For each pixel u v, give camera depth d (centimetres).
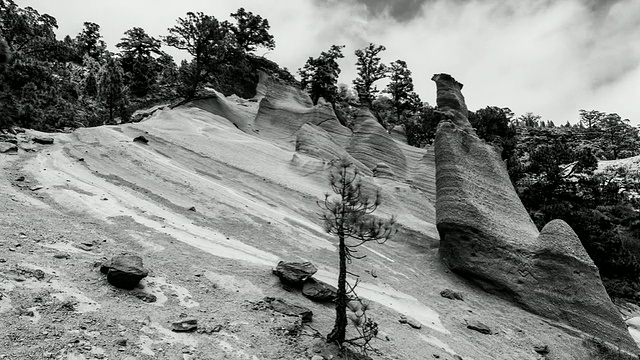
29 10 5684
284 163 3619
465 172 2848
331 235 2441
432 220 3284
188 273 1389
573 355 1873
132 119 4766
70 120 4031
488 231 2534
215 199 2397
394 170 4291
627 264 3347
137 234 1620
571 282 2273
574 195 4150
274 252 1922
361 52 7500
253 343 1029
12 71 3241
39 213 1567
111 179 2269
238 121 5338
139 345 887
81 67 6806
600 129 13600
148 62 6912
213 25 5191
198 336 997
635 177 7750
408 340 1373
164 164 2759
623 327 2150
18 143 2456
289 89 7406
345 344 1130
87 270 1183
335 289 1552
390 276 2161
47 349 783
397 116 8175
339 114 7038
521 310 2252
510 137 4862
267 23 7075
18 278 1009
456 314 1914
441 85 4178
